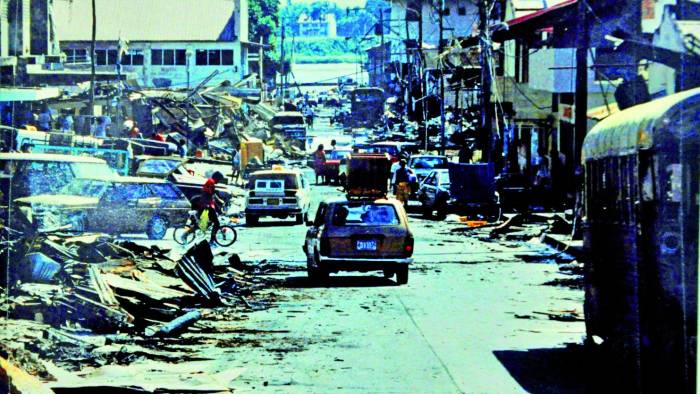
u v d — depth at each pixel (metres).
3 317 27.83
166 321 31.12
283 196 73.56
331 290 40.06
